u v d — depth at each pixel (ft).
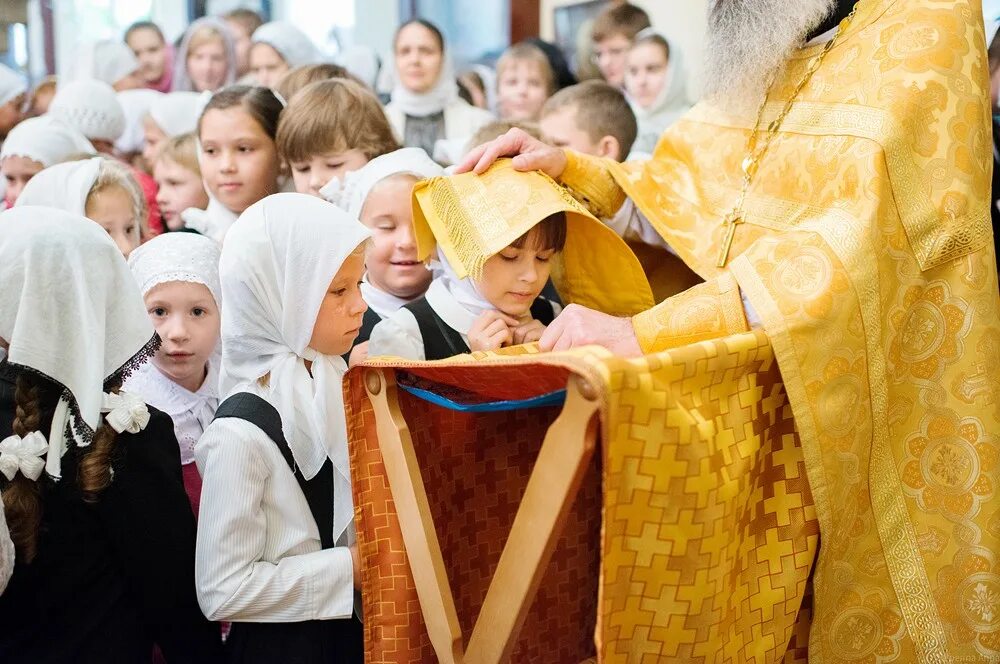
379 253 7.29
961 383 5.86
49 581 5.22
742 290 5.51
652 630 4.77
